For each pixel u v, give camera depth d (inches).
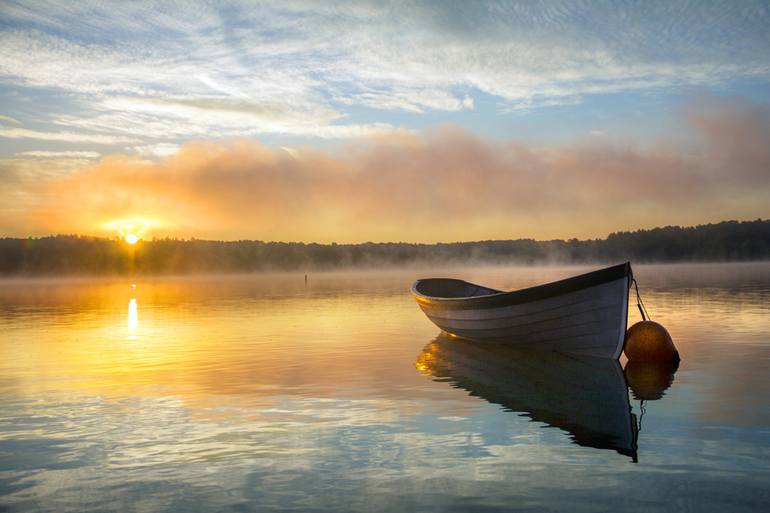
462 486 228.2
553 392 400.2
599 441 282.8
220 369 506.0
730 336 640.4
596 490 221.8
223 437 300.8
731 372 453.1
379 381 447.2
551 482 230.5
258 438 297.9
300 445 284.8
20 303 1546.5
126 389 429.1
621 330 519.5
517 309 581.6
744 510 203.2
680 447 271.0
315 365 522.3
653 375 452.4
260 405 371.6
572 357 555.2
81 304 1461.6
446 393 402.0
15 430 321.7
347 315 1021.2
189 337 733.9
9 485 238.8
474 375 469.4
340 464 256.2
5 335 783.7
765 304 1013.2
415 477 239.0
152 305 1373.0
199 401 386.0
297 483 234.8
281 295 1692.9
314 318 969.5
